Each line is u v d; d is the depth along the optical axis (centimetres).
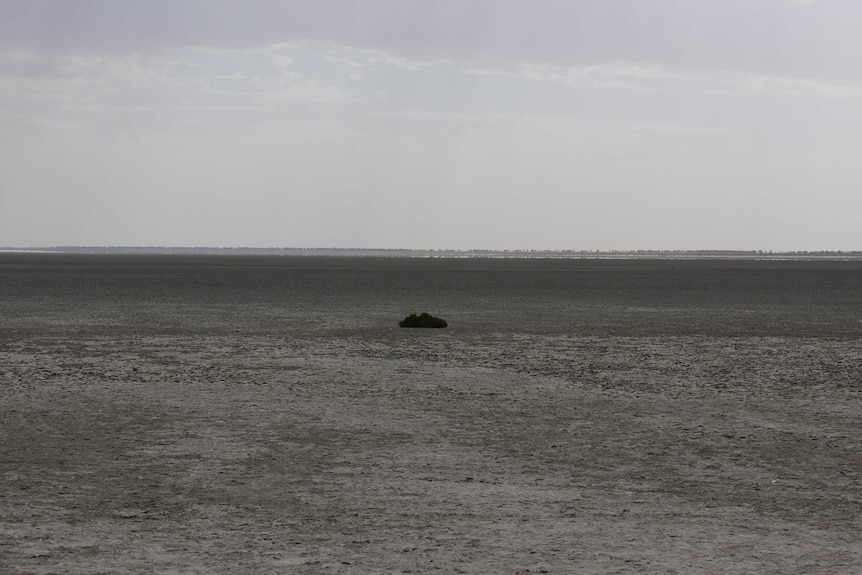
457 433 1441
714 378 2094
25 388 1878
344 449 1315
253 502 1023
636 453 1305
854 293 6662
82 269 12506
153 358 2436
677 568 805
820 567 809
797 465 1234
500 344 2878
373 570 794
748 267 17288
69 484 1099
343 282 8419
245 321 3781
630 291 6919
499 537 898
